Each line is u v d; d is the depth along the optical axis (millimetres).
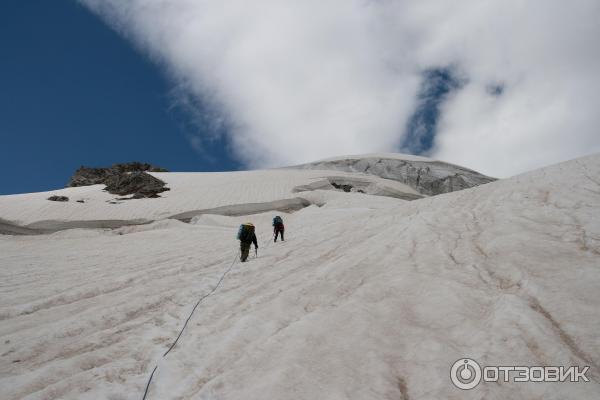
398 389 3561
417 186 107062
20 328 6723
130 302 7750
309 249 11906
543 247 6055
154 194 49625
